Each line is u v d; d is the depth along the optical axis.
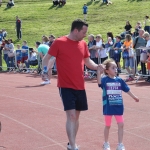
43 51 22.16
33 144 10.73
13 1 75.75
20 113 14.72
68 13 63.78
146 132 11.72
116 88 9.72
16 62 31.12
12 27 59.72
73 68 9.32
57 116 14.05
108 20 57.78
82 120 13.31
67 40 9.44
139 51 23.28
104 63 9.89
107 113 9.69
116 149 9.80
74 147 9.23
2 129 12.38
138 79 23.22
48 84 22.70
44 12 66.00
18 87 21.80
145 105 15.63
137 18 56.47
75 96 9.41
